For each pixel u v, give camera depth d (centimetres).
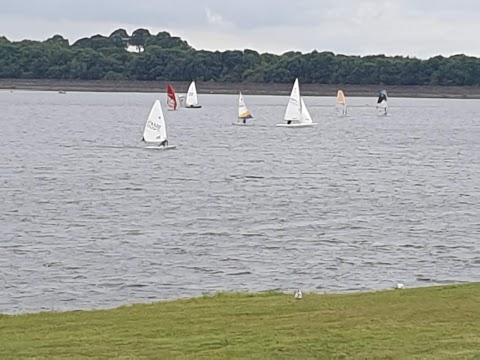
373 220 4506
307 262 3425
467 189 5969
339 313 2038
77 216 4528
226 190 5706
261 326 1919
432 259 3522
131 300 2823
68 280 3100
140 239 3888
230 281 3102
